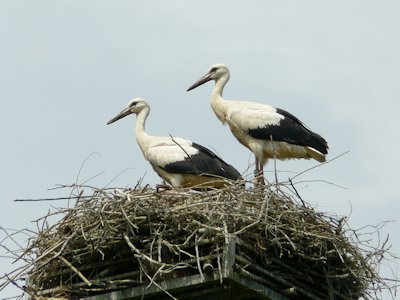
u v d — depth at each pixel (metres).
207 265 13.91
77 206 15.18
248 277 14.14
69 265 14.73
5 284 14.57
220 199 15.04
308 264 15.13
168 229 14.59
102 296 14.59
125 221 14.59
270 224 14.60
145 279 14.50
